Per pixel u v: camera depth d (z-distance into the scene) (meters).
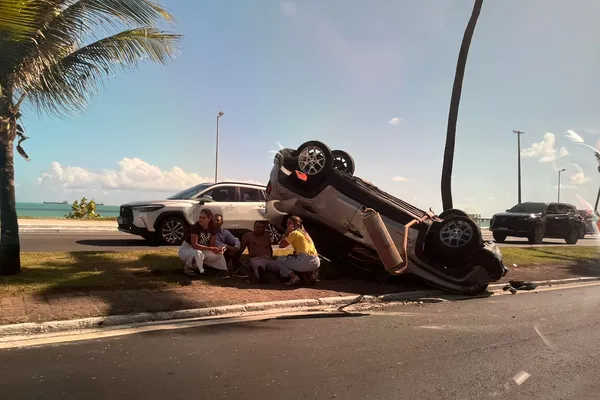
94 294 6.07
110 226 18.48
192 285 6.97
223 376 3.87
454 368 4.28
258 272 7.64
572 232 21.03
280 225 8.88
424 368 4.25
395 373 4.09
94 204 25.75
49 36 6.20
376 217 6.83
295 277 7.57
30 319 4.94
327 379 3.89
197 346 4.65
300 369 4.10
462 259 8.28
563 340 5.36
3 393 3.38
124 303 5.79
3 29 5.52
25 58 6.04
